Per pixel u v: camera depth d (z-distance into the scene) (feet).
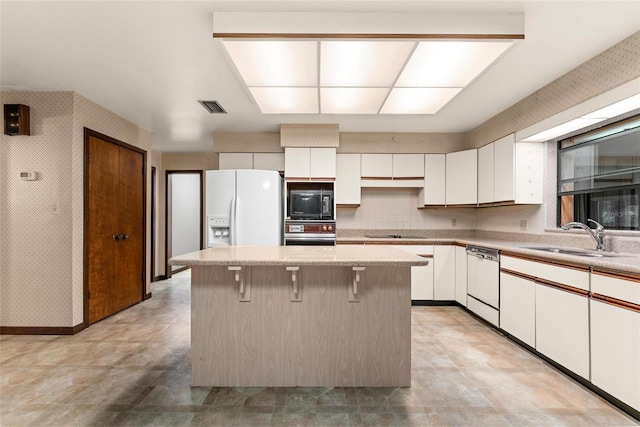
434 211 15.65
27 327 10.23
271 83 8.43
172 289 16.85
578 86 8.41
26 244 10.36
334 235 13.71
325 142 13.69
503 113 11.79
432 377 7.41
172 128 14.32
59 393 6.72
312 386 7.06
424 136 14.76
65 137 10.30
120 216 12.78
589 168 9.60
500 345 9.25
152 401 6.44
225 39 6.30
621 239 8.02
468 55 6.89
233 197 12.60
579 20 6.51
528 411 6.11
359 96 9.30
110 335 10.12
